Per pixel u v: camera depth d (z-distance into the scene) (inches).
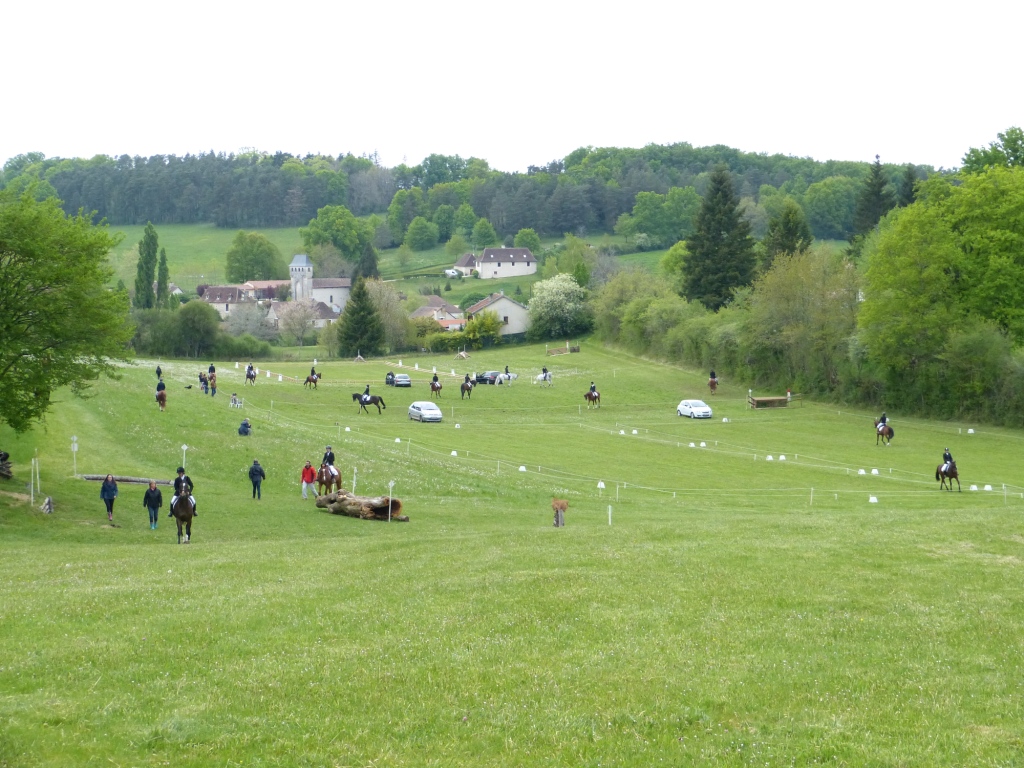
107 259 1855.3
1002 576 1074.1
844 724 643.5
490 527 1744.6
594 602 943.0
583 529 1497.3
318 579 1074.7
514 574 1075.9
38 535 1534.2
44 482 1907.0
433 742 615.2
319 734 621.0
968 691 703.7
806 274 4623.5
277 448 2427.4
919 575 1077.1
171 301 7760.8
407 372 5098.4
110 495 1679.4
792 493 2359.7
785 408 4315.9
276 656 768.9
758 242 6870.1
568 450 3105.3
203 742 605.3
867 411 4220.0
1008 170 4274.1
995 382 3828.7
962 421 3907.5
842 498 2282.2
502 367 5462.6
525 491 2239.2
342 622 870.4
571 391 4630.9
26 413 1740.9
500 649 792.9
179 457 2273.6
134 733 612.4
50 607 907.4
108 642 793.6
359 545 1363.2
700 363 5334.6
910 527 1444.4
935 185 4473.4
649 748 609.0
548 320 6742.1
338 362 5561.0
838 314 4448.8
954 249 3882.9
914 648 802.8
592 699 687.7
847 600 956.6
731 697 692.7
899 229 3978.8
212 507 1856.5
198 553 1330.0
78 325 1723.7
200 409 2844.5
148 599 949.8
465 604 935.7
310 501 1982.0
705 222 6087.6
